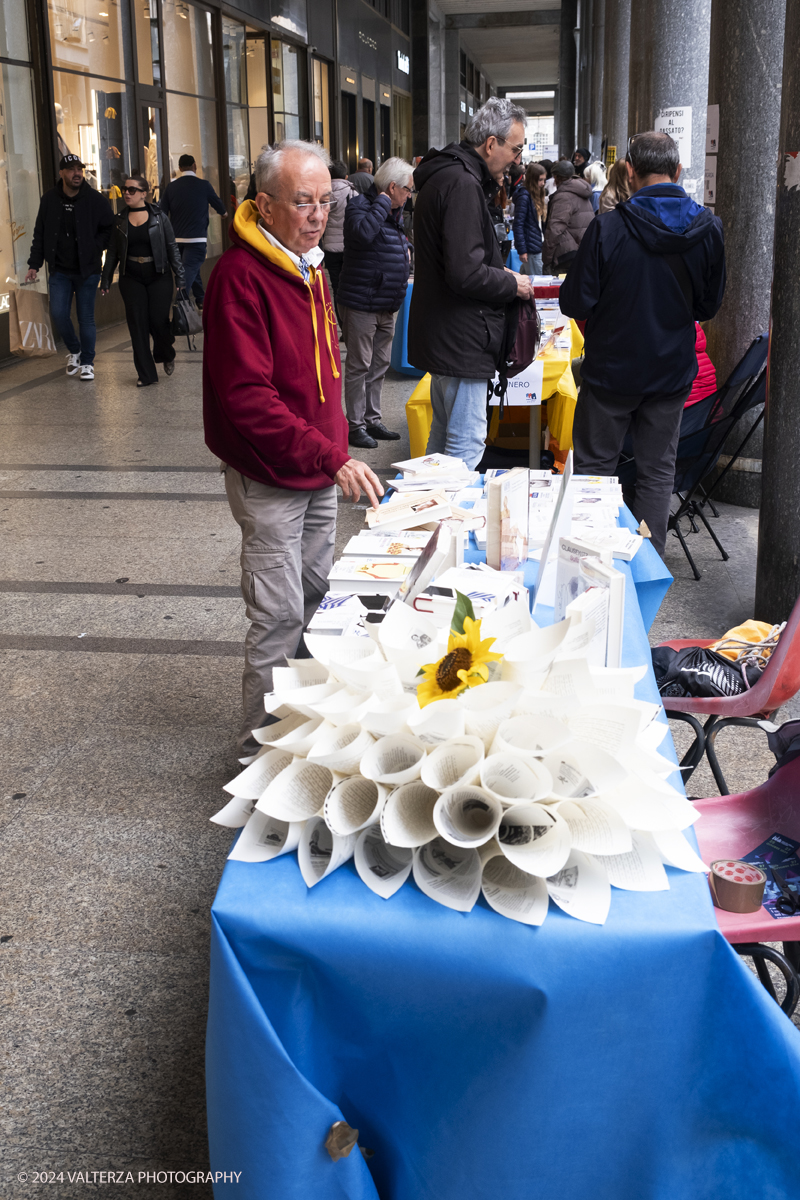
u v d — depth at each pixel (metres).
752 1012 1.40
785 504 4.10
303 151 2.73
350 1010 1.46
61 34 11.37
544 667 1.54
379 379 7.39
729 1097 1.46
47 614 4.62
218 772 3.36
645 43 7.88
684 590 4.84
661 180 4.29
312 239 2.81
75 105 11.77
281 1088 1.41
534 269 14.62
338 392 3.05
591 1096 1.44
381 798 1.45
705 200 6.12
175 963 2.53
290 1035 1.47
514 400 5.00
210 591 4.85
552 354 5.94
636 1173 1.50
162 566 5.17
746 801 2.24
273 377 2.86
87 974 2.50
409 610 1.70
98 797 3.23
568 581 2.14
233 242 2.81
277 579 3.06
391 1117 1.53
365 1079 1.51
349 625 2.12
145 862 2.92
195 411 8.42
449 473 3.41
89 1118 2.11
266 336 2.79
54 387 9.48
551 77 63.97
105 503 6.18
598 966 1.38
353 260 6.86
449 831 1.41
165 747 3.52
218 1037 1.44
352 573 2.43
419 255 4.55
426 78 36.59
